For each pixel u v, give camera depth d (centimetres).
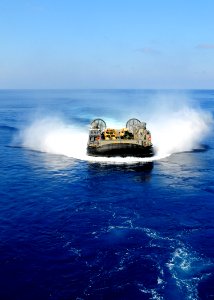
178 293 3481
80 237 4491
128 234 4575
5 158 8438
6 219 4969
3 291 3450
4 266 3853
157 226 4788
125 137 8344
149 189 6156
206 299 3400
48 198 5772
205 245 4309
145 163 7756
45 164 7825
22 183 6544
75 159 8156
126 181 6581
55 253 4125
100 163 7775
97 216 5084
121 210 5291
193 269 3850
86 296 3416
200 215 5097
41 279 3647
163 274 3769
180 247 4269
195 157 8312
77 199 5722
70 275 3728
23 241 4372
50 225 4800
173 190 6097
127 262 3975
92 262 3962
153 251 4191
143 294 3462
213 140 10512
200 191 6038
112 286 3569
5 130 12762
